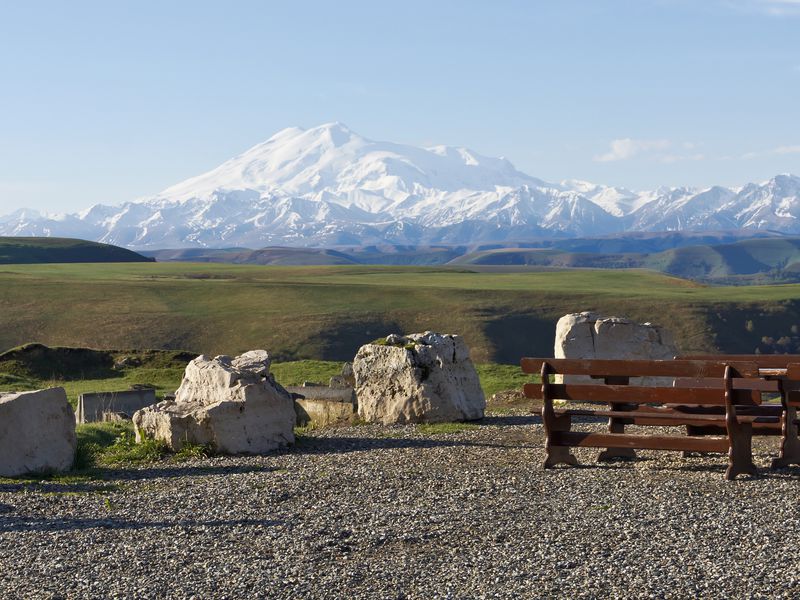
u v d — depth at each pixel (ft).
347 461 66.39
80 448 71.61
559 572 38.75
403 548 42.98
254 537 45.57
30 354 155.33
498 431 80.79
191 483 60.03
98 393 115.34
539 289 536.42
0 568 41.16
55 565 41.32
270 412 76.02
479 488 55.11
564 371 61.62
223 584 38.24
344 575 39.04
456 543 43.52
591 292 528.63
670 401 58.80
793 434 58.54
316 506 51.88
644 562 39.73
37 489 59.31
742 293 546.67
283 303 451.12
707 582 36.99
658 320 478.59
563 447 61.87
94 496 56.49
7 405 63.98
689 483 54.85
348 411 97.04
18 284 457.68
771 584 36.63
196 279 531.50
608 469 60.03
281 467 65.36
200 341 390.63
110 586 38.29
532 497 52.39
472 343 425.28
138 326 397.39
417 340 92.63
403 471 60.95
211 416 72.74
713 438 58.80
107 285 469.57
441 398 89.10
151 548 43.83
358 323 427.33
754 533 43.60
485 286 549.54
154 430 75.46
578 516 47.73
